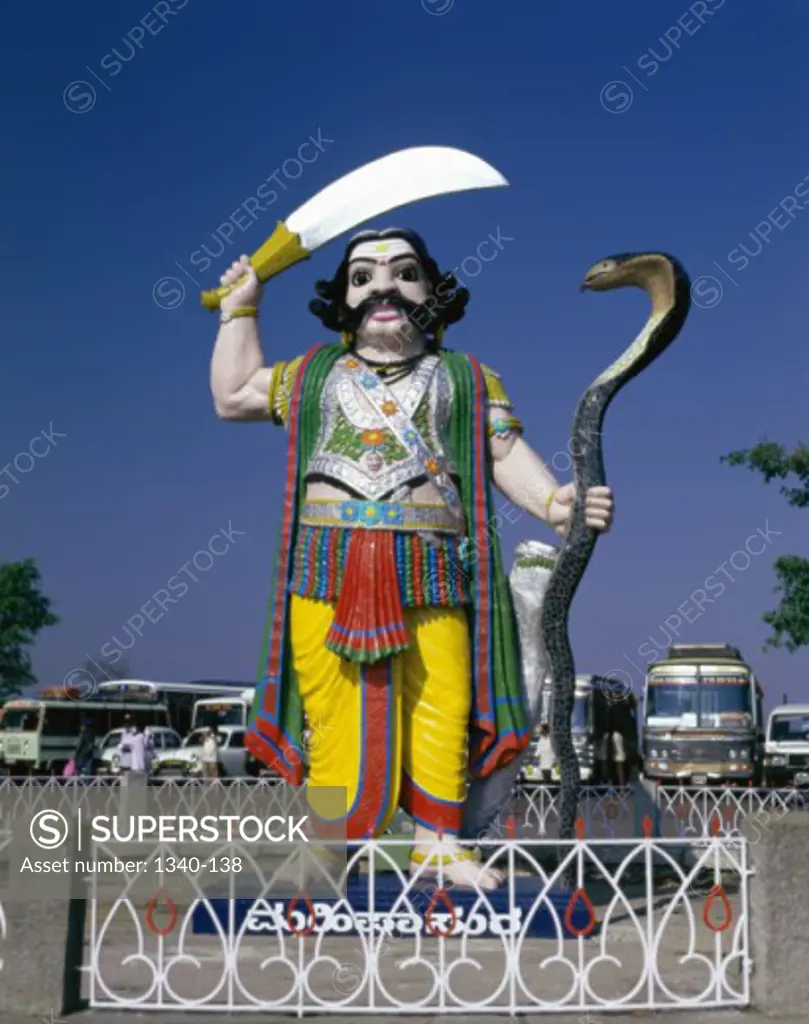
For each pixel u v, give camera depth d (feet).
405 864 37.91
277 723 35.40
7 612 156.56
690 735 97.96
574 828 34.47
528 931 31.96
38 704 121.80
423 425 35.63
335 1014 24.43
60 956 24.12
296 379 36.47
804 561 81.15
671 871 45.37
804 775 100.27
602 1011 24.40
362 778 33.71
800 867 24.40
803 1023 23.56
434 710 34.42
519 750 35.45
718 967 24.67
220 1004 24.71
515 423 36.83
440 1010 23.98
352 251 37.24
